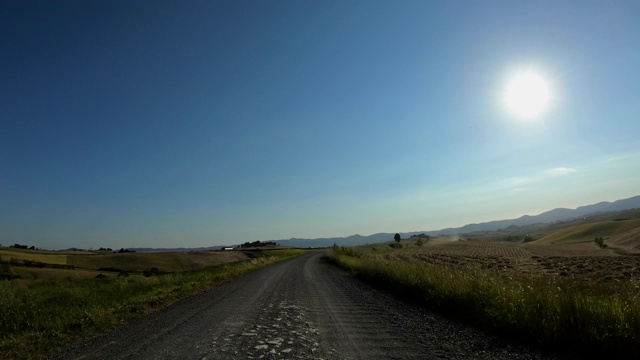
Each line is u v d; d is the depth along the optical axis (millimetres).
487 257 50656
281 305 12859
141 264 66562
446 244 121750
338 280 22719
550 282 9938
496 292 10070
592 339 6750
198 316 10898
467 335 8219
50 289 20016
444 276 13992
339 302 13523
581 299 7766
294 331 8758
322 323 9703
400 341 7777
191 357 6699
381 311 11508
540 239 160375
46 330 9320
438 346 7367
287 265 41969
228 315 10961
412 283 15109
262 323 9727
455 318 10227
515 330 8039
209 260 77312
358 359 6543
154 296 15172
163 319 10570
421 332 8578
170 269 64188
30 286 23500
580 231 143000
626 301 7426
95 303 13266
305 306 12625
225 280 23922
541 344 7262
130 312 11711
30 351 7531
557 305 7906
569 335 7051
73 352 7336
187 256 77438
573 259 44188
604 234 128375
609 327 6730
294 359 6551
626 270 28125
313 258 61969
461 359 6523
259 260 46906
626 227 129375
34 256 63844
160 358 6672
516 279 12016
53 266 54125
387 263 23078
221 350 7117
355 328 9070
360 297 14852
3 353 7414
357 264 31312
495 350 7031
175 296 15617
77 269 53719
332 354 6852
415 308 12016
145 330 9109
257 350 7109
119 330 9250
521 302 8609
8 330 9398
